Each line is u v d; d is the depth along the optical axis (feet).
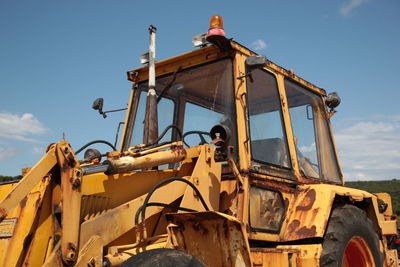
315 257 12.51
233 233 9.87
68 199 8.69
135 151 11.86
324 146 17.11
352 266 14.87
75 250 8.61
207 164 12.14
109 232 9.67
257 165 12.81
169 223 11.07
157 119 13.83
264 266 11.51
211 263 10.08
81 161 11.72
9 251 8.79
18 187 8.16
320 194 13.50
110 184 10.34
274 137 14.01
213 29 12.91
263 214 12.68
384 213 19.54
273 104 14.43
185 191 11.57
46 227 8.88
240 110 12.85
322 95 18.01
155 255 8.45
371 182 174.40
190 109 14.16
